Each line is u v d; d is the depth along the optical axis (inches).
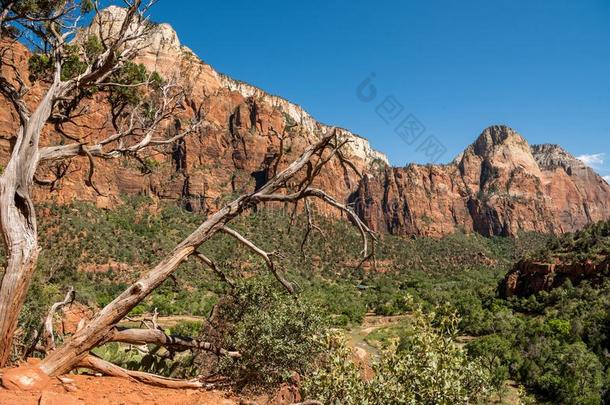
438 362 259.3
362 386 253.9
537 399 1459.2
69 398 233.1
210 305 2474.2
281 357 355.6
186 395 312.2
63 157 374.3
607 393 1405.0
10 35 427.5
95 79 384.2
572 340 1959.9
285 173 370.0
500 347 1827.0
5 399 226.2
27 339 454.9
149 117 525.7
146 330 336.5
